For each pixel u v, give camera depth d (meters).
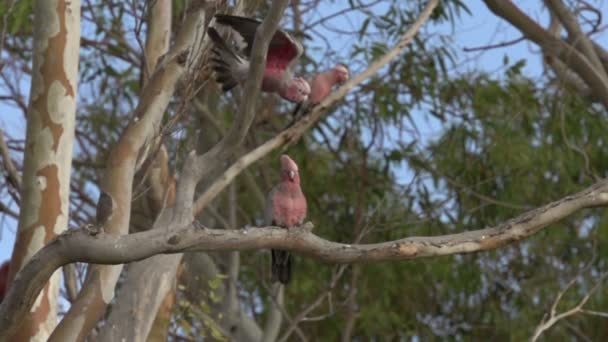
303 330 16.77
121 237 6.09
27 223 8.05
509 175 14.86
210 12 8.66
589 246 16.30
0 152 9.67
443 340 16.94
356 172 15.64
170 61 8.47
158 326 9.48
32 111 8.26
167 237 6.11
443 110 14.76
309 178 15.84
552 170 15.30
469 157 14.91
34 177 8.13
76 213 13.97
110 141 15.05
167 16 9.62
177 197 6.90
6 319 6.32
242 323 13.78
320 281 16.34
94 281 7.69
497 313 16.30
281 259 8.72
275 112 15.54
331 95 10.42
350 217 15.64
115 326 8.38
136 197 8.41
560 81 13.83
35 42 8.38
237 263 13.97
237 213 16.47
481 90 14.41
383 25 14.08
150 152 8.45
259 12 12.62
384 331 16.62
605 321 16.69
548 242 16.36
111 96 15.05
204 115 13.02
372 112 14.72
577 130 14.34
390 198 14.93
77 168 15.43
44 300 7.92
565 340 15.98
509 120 14.46
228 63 9.46
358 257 6.43
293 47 10.32
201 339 12.83
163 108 8.30
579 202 6.83
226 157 7.21
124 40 14.25
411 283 16.23
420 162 14.63
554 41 13.29
